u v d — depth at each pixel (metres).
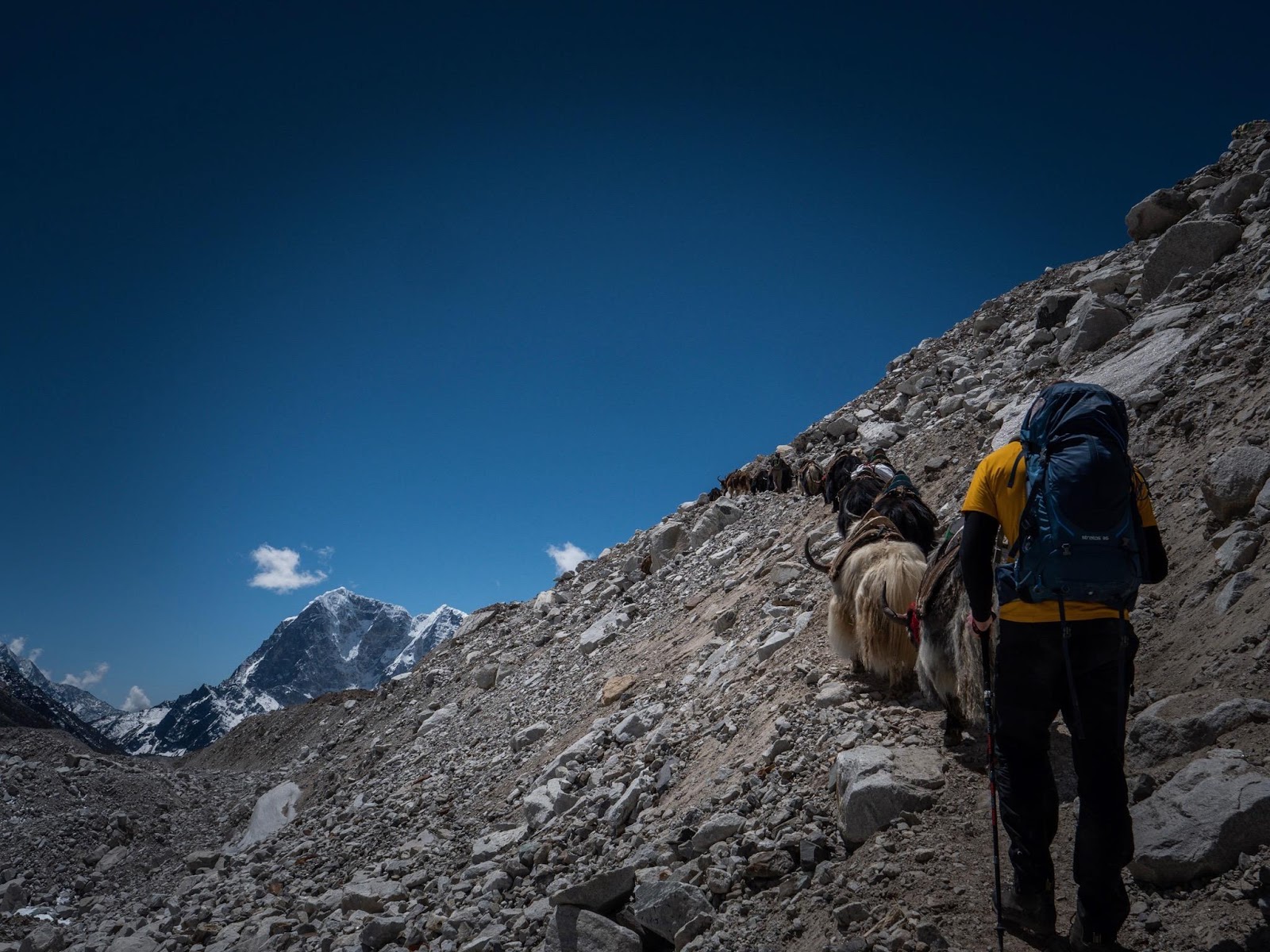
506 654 15.91
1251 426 5.40
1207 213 9.75
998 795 3.33
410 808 9.71
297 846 10.74
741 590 10.07
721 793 5.39
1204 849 3.16
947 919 3.44
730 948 3.91
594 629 13.19
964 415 10.24
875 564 5.47
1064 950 3.17
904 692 5.37
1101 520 2.90
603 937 4.49
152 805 15.48
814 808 4.60
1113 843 2.97
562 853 6.12
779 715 5.92
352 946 6.15
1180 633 4.50
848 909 3.66
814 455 13.74
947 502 8.05
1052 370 9.40
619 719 8.53
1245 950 2.85
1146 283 9.29
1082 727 3.03
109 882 13.27
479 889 6.27
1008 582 3.18
